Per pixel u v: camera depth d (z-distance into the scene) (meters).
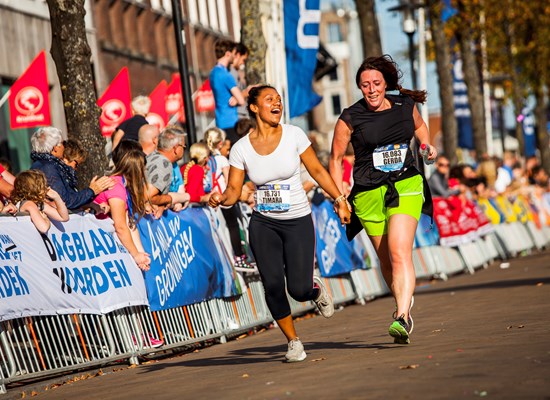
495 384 12.39
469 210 43.44
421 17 61.00
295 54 37.31
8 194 21.33
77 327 20.16
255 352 20.28
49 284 19.42
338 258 31.38
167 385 16.12
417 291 34.22
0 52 44.88
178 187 24.52
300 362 16.83
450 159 63.00
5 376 18.33
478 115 71.06
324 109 190.75
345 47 191.00
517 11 82.50
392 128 17.44
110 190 21.16
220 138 27.05
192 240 24.00
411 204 17.33
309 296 17.16
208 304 24.44
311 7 37.28
